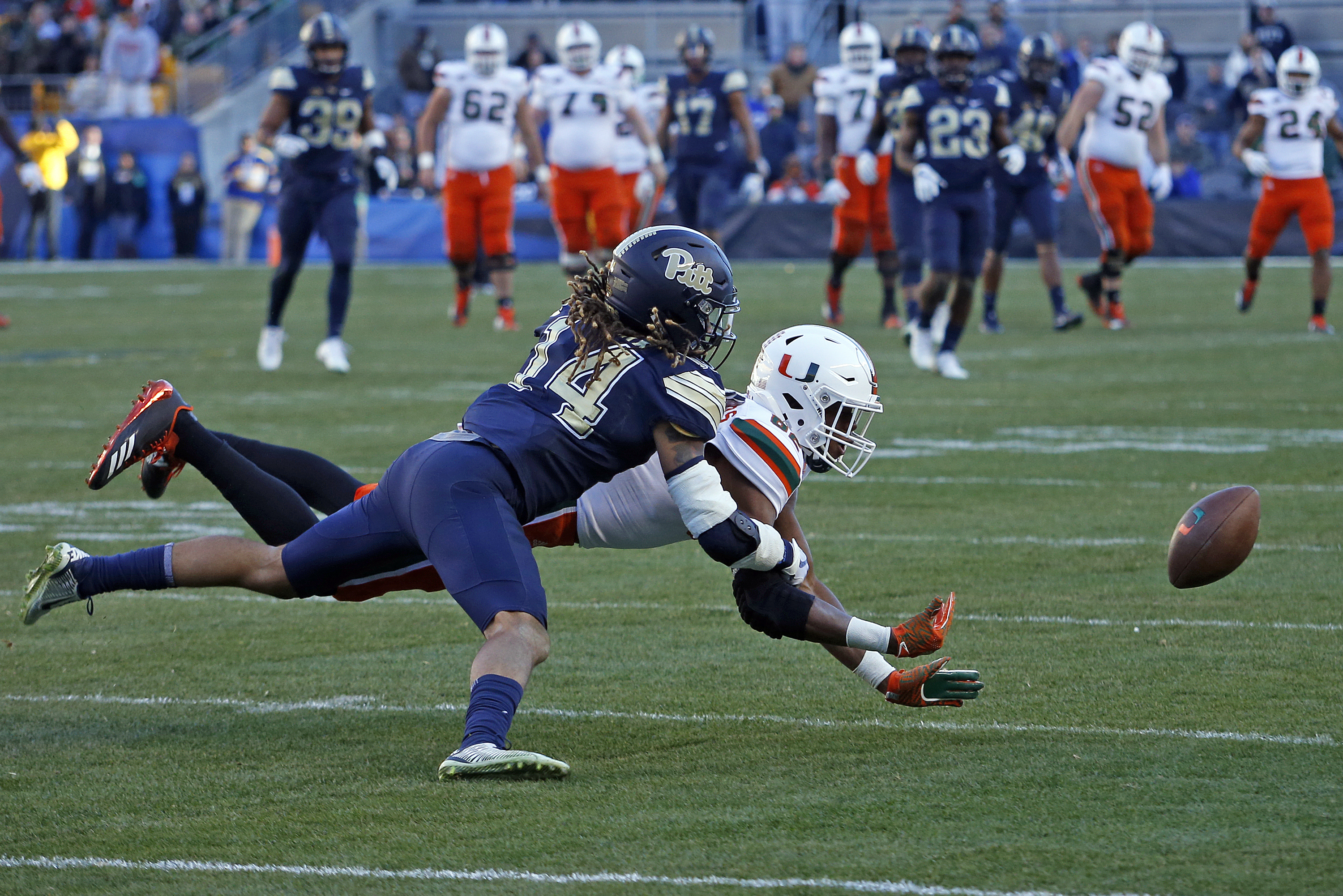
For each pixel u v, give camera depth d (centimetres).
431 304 6344
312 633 1825
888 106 4641
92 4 10312
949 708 1468
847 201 5234
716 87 5503
